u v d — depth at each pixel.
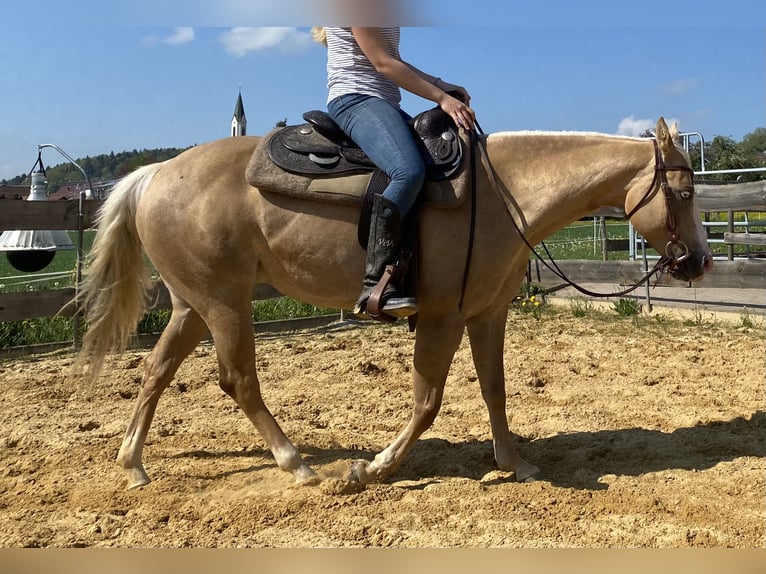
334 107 3.59
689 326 8.08
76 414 5.15
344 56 3.57
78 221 7.46
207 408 5.28
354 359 6.86
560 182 3.55
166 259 3.71
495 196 3.53
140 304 3.99
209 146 3.83
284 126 3.83
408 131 3.46
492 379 3.84
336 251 3.54
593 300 9.86
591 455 4.08
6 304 7.05
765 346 6.87
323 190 3.49
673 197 3.47
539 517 3.24
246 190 3.64
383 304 3.32
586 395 5.38
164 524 3.24
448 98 3.56
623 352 6.86
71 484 3.76
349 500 3.41
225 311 3.67
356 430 4.75
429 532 3.08
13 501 3.54
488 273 3.50
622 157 3.55
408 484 3.71
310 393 5.67
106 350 3.90
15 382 6.04
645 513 3.26
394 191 3.28
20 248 8.27
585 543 2.95
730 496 3.43
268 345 7.71
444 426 4.75
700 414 4.85
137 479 3.72
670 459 3.99
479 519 3.21
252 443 4.48
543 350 7.03
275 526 3.19
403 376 6.20
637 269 9.24
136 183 3.87
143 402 3.85
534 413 4.99
